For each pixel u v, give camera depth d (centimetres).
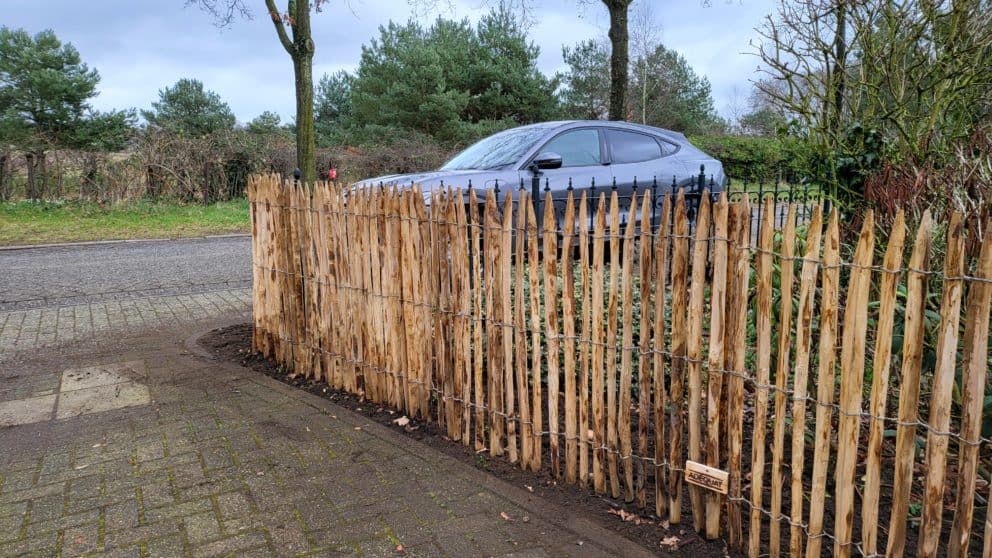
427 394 396
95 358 542
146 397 449
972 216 297
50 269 997
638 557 265
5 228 1386
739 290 254
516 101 2842
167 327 643
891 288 213
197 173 1806
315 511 301
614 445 305
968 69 485
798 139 541
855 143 503
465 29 3059
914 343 211
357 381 448
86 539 282
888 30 514
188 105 3706
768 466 333
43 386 475
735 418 262
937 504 216
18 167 1631
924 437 296
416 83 2797
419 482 327
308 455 357
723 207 253
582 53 3688
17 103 2878
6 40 2894
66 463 353
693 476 277
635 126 778
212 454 360
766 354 250
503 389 359
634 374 416
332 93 3812
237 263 1055
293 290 484
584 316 303
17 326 648
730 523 270
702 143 1758
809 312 235
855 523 281
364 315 431
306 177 949
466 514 297
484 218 339
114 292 831
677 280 272
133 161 1725
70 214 1577
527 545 274
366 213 413
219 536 282
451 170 706
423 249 377
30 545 278
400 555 268
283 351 503
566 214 301
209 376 491
